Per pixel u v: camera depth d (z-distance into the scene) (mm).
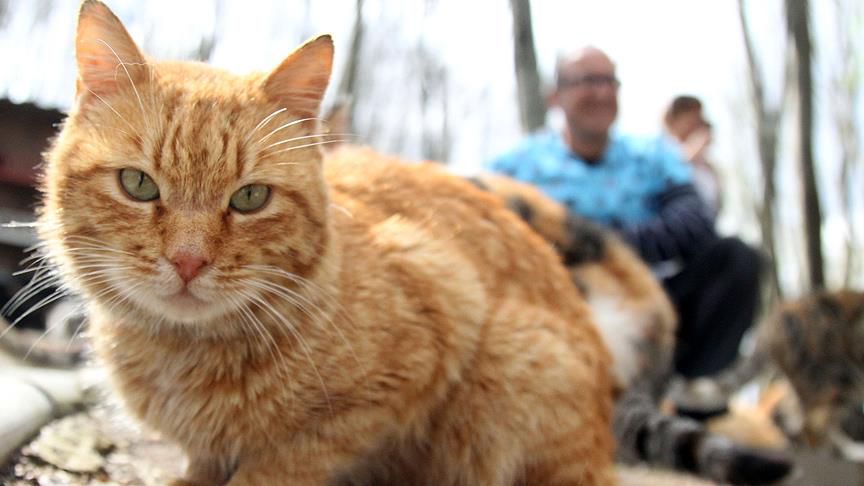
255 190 386
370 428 403
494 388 445
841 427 1207
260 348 383
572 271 745
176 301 368
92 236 372
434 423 453
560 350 462
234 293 373
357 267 411
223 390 386
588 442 463
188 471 428
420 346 414
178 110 379
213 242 369
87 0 382
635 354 749
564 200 919
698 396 934
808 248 2223
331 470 400
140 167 369
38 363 687
